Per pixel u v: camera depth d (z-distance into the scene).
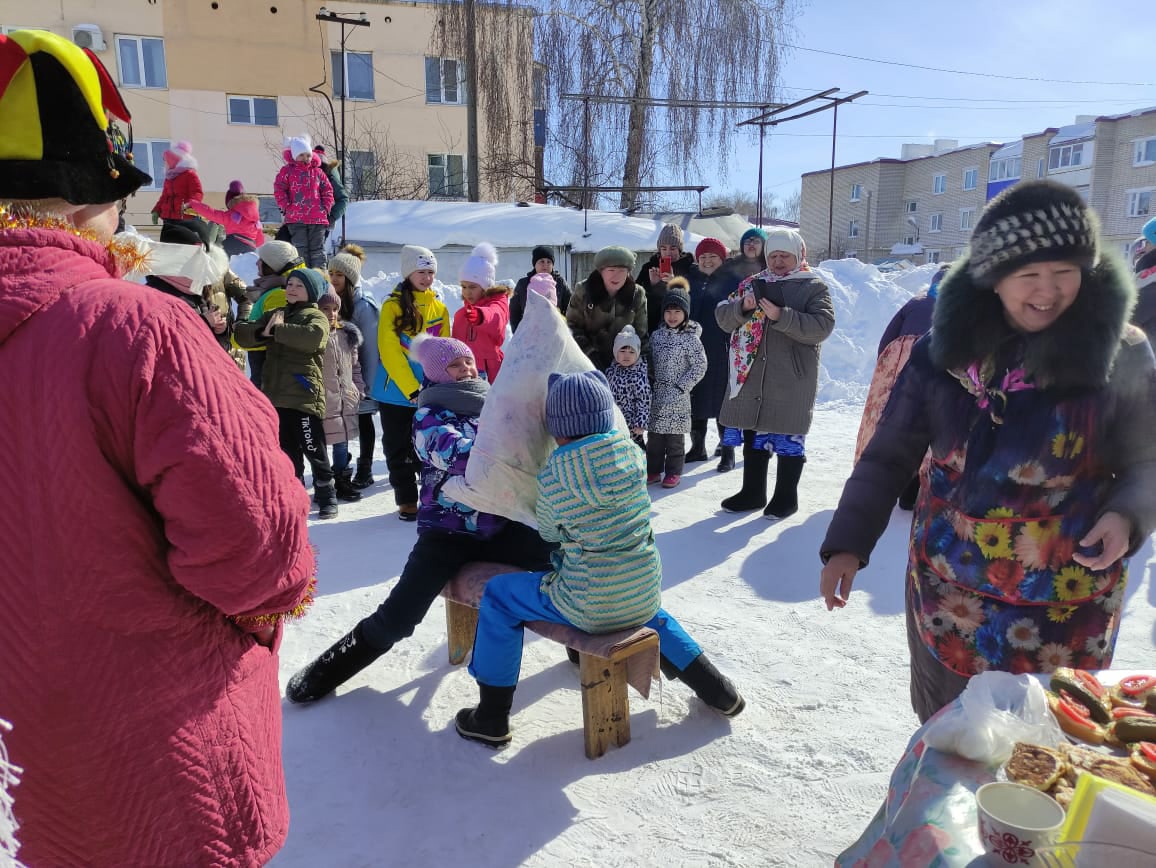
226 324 5.25
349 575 4.23
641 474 2.56
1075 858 1.03
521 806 2.41
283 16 23.52
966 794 1.25
